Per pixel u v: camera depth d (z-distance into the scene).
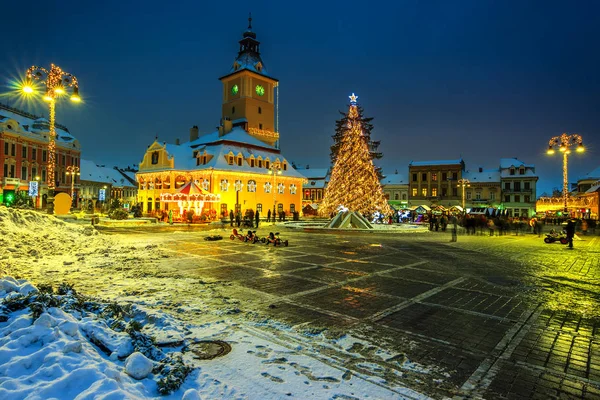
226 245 19.38
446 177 81.19
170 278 10.34
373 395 4.20
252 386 4.29
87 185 87.50
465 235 30.94
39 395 3.33
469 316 7.34
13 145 56.03
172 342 5.44
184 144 64.62
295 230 31.83
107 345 4.75
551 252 18.64
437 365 5.06
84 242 17.03
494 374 4.81
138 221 37.41
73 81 23.94
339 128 44.78
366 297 8.71
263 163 60.78
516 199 76.94
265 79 69.19
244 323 6.61
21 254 12.95
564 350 5.67
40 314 4.89
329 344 5.73
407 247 20.20
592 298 8.96
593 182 70.31
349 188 34.28
